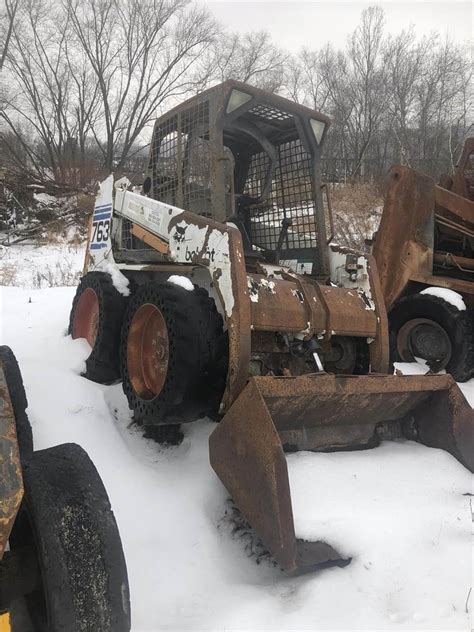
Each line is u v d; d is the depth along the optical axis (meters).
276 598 2.92
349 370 4.85
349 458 3.87
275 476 3.03
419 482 3.75
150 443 4.45
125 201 5.50
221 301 4.00
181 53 26.94
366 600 2.82
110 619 2.20
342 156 27.27
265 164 5.46
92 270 6.02
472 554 3.12
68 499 2.31
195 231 4.31
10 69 24.56
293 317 4.21
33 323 7.02
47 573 2.15
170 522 3.55
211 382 4.05
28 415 4.28
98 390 4.83
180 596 2.98
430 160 24.47
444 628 2.60
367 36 28.56
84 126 25.47
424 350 7.16
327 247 5.21
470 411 4.13
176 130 5.09
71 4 25.09
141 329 4.48
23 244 17.33
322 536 3.14
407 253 7.25
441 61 27.48
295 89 30.28
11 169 20.16
